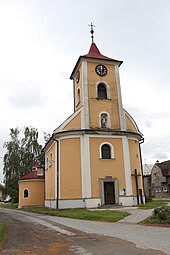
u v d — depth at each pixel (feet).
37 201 123.75
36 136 168.55
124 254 24.25
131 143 91.76
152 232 36.35
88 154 84.38
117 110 93.76
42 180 125.90
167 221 43.55
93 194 81.66
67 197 82.74
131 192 85.10
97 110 91.71
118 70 99.35
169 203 87.92
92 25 110.73
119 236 33.91
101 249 26.63
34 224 51.29
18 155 159.22
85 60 96.53
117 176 85.30
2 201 229.86
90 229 41.42
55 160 89.71
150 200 100.01
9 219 64.69
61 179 84.99
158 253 24.27
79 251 26.07
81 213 64.23
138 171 91.50
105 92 96.43
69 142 86.79
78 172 83.76
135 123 98.58
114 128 91.09
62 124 88.63
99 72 96.84
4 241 33.01
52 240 32.81
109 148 87.97
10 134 164.04
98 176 83.61
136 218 51.65
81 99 94.22
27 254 25.75
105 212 62.69
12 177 154.51
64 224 49.16
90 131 86.58
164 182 186.91
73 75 107.86
